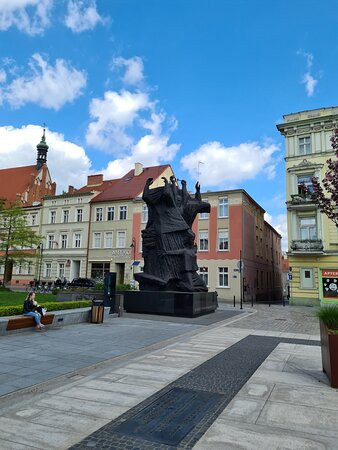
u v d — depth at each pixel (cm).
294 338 1228
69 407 532
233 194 4016
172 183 2195
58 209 5131
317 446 415
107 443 418
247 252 4103
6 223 3734
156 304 1898
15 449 400
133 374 723
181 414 510
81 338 1138
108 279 1795
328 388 636
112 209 4741
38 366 773
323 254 3100
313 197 1012
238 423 479
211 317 1884
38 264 5047
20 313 1334
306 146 3388
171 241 2025
